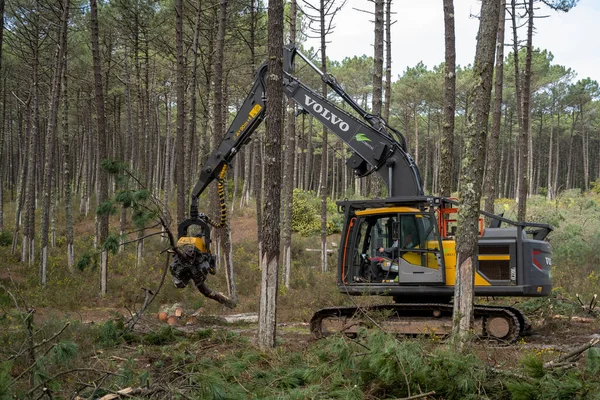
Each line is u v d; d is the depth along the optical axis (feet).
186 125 100.58
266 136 28.58
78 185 140.67
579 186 257.14
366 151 33.53
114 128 112.27
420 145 222.07
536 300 41.09
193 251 29.94
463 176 26.21
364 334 22.07
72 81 95.76
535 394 18.25
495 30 26.02
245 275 64.03
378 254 33.65
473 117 26.02
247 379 21.98
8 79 102.68
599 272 56.24
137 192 30.30
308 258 80.33
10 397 17.83
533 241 32.42
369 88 151.74
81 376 23.12
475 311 31.86
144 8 77.00
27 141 86.99
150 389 19.70
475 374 19.57
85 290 53.21
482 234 32.63
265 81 34.35
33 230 69.97
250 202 133.08
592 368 19.34
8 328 29.63
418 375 19.40
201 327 38.60
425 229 32.12
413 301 33.55
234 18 71.41
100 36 87.10
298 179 159.74
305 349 28.43
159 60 96.94
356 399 18.31
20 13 71.10
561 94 190.29
